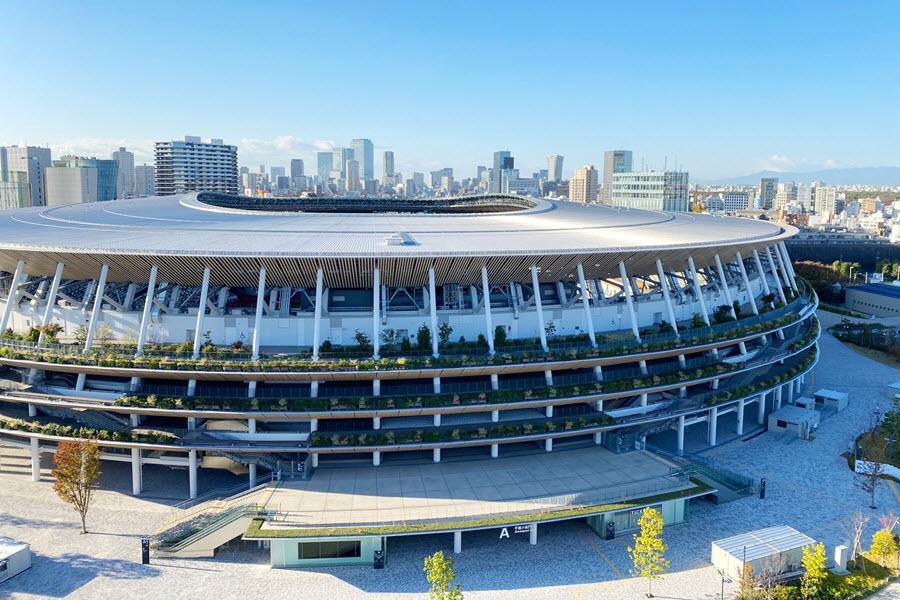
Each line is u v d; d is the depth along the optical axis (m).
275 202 170.00
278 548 56.22
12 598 51.19
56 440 71.50
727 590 53.16
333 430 68.81
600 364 74.81
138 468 68.81
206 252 66.19
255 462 67.81
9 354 69.12
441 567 47.22
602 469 68.75
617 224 96.81
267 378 66.81
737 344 89.62
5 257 73.62
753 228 104.81
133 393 68.19
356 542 56.69
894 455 80.75
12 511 65.25
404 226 88.06
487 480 66.00
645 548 52.34
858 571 55.97
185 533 58.81
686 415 80.44
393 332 72.31
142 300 77.94
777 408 93.81
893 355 132.00
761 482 69.75
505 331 75.56
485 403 69.19
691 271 83.62
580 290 81.44
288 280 71.88
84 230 82.00
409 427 69.44
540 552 59.28
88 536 60.88
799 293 113.56
